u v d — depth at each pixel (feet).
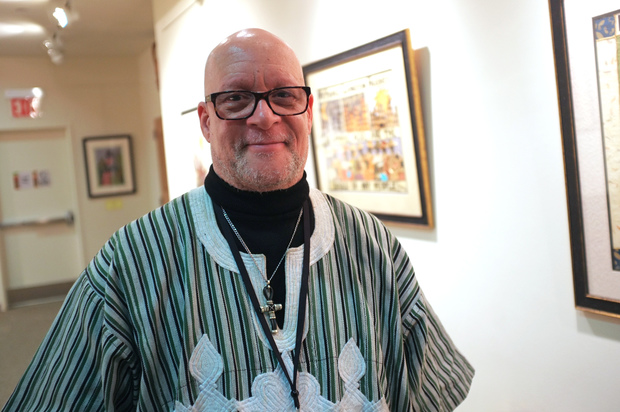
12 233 22.59
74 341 3.40
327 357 3.37
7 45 19.29
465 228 6.36
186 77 13.20
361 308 3.60
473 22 5.88
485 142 5.92
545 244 5.40
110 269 3.37
